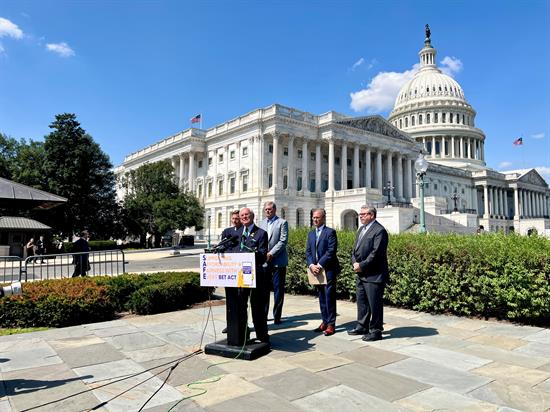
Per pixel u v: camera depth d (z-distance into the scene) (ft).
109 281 42.14
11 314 33.68
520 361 23.43
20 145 226.58
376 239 28.58
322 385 19.76
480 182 370.73
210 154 268.82
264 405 17.49
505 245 34.24
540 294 30.94
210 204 259.39
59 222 181.06
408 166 279.28
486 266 34.04
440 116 396.57
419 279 38.22
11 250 144.66
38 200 39.78
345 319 35.60
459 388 19.31
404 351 25.48
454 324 33.09
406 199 271.69
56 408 17.37
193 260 125.18
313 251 31.30
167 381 20.48
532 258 31.48
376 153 265.13
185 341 28.40
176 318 36.70
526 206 405.59
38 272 91.35
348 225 231.71
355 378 20.68
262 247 26.91
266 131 227.61
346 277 44.57
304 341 28.09
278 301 33.94
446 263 36.58
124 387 19.70
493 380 20.38
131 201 198.39
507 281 32.42
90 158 192.95
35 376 21.33
